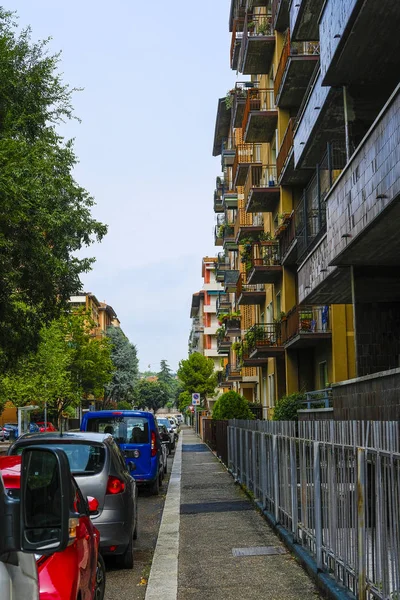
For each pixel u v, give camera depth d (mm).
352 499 6387
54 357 47906
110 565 9617
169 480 21516
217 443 31250
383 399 10070
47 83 18547
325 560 7621
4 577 2637
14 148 15492
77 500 5582
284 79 25406
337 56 12047
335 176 15898
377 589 5605
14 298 18719
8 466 6875
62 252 19172
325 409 15500
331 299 16797
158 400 166625
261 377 38594
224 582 7961
